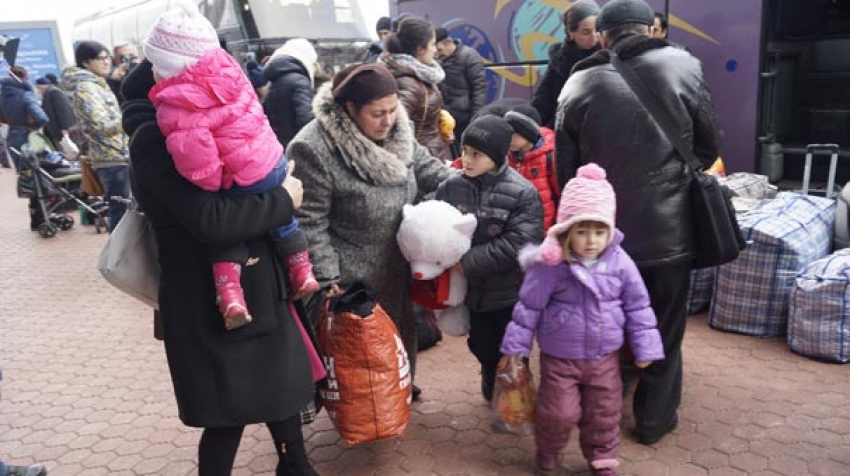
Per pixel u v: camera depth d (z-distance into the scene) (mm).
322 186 2570
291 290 2252
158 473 2975
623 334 2559
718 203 2545
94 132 6254
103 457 3131
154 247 2279
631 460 2795
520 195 2752
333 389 2592
